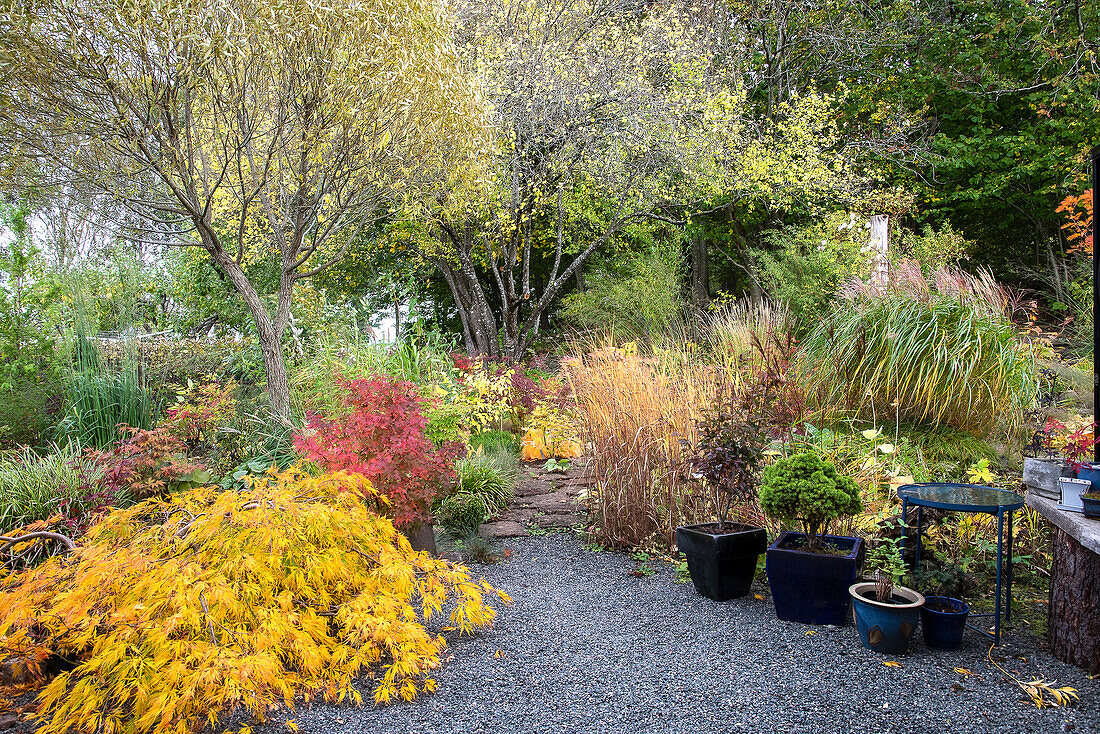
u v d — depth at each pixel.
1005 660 2.78
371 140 6.05
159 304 11.12
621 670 2.74
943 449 4.77
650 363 5.11
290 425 5.97
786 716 2.36
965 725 2.29
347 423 4.18
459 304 12.73
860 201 10.74
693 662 2.81
